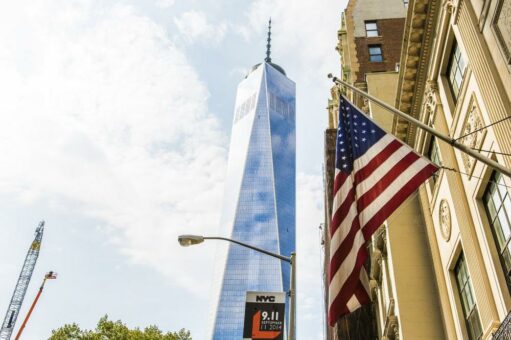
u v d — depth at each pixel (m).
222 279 182.62
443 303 19.92
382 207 12.25
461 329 17.95
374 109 30.03
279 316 16.20
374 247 27.16
